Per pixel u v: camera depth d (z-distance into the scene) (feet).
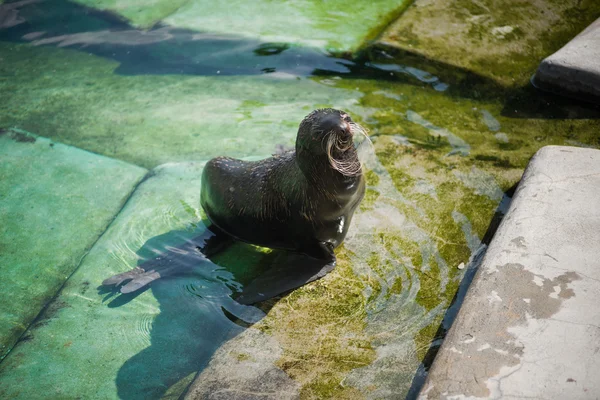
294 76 23.63
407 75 22.88
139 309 15.07
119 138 21.52
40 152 21.03
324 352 13.19
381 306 14.19
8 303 15.67
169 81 24.29
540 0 25.57
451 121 20.51
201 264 16.17
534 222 14.25
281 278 15.07
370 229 16.34
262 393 12.40
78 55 26.32
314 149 13.98
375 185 17.80
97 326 14.75
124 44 26.63
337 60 24.00
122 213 18.13
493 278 12.95
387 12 26.43
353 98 22.12
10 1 30.35
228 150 20.25
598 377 10.68
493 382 10.84
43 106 23.50
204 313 14.76
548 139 19.31
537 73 21.42
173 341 14.20
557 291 12.44
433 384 11.03
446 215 16.60
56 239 17.57
